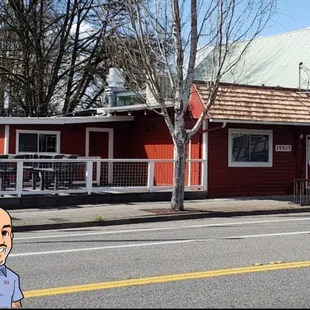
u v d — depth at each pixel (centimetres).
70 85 3375
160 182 2242
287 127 2227
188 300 688
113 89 2720
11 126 2161
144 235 1251
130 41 1755
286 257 966
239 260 938
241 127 2120
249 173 2139
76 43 3366
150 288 745
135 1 1634
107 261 930
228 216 1655
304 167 2267
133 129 2431
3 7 3142
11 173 1705
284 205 1822
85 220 1441
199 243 1119
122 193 1875
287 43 3381
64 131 2291
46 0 3250
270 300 692
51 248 1067
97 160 1827
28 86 3206
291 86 2955
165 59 1664
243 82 3128
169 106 2003
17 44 3278
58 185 1788
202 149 2047
